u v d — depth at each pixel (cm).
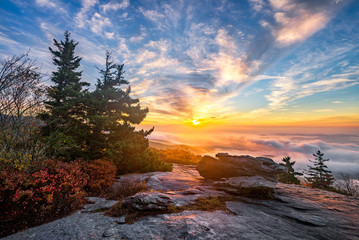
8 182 435
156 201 556
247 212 565
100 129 1182
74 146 1008
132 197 571
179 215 504
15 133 724
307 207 616
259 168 983
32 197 473
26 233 398
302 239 390
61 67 1636
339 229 448
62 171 589
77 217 490
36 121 870
